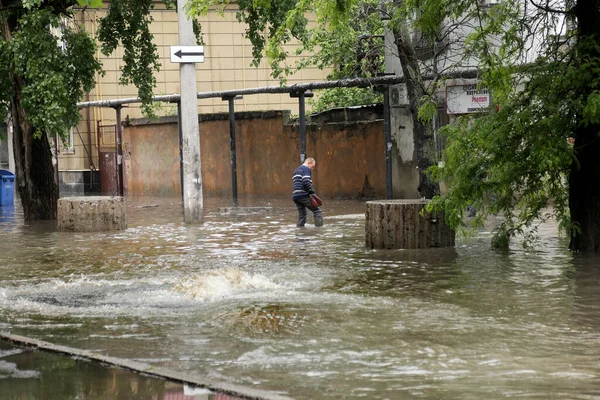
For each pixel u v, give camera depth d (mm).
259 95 44156
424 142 18719
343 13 15836
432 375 6973
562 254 14711
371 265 13969
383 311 9875
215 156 38156
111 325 9391
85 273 13867
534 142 14172
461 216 15055
